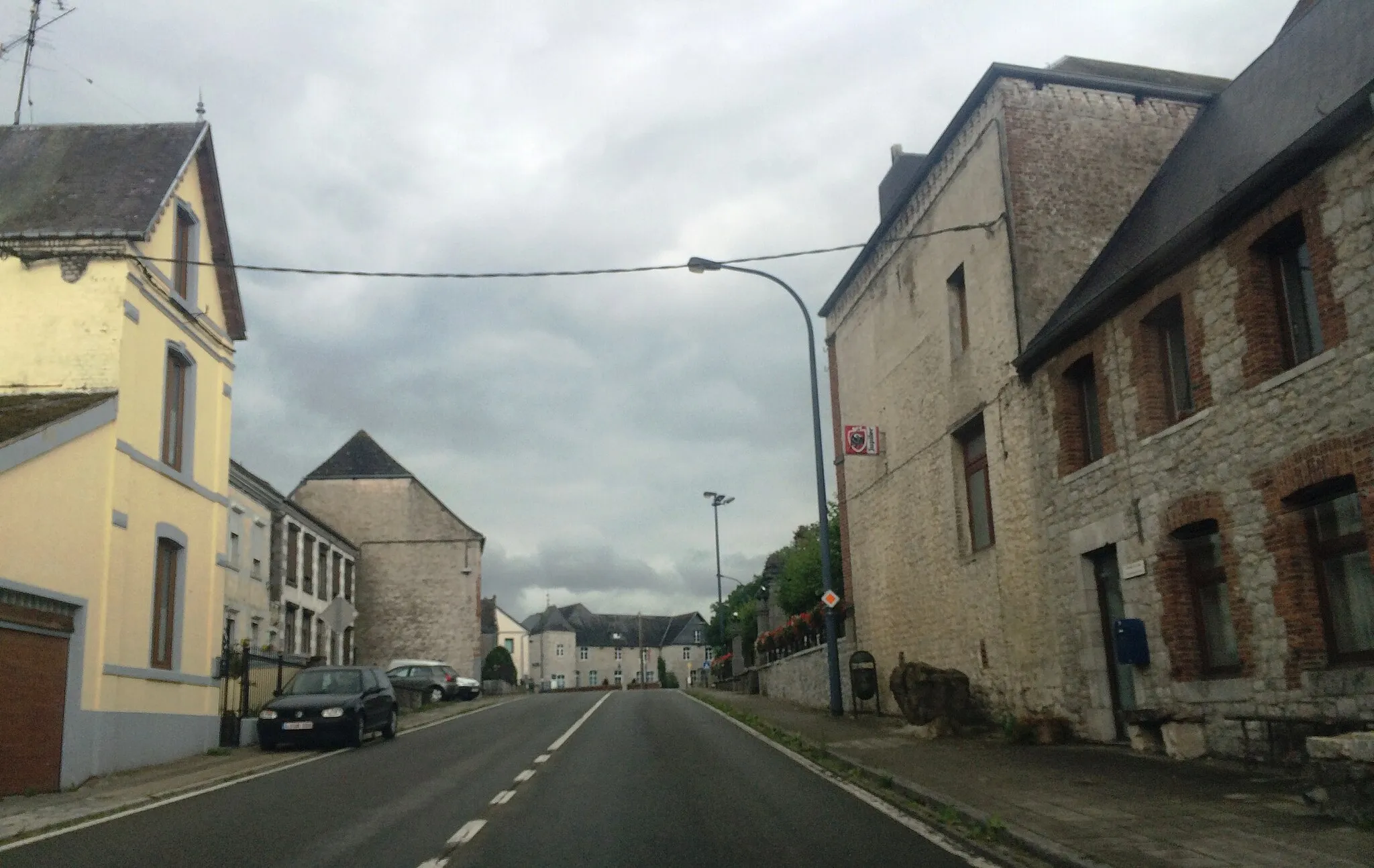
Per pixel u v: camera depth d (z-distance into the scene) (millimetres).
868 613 23188
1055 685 14992
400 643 49062
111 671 15070
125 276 16125
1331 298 9742
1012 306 16016
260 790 12430
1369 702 9438
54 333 15898
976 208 17359
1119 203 16328
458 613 49625
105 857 8227
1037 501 15398
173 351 18062
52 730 13516
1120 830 7887
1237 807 8609
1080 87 16750
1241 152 12711
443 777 13117
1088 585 14203
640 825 9062
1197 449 11766
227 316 20484
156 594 17188
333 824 9531
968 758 13070
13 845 9039
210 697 18578
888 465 21875
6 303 16000
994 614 16875
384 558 50031
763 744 16641
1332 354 9711
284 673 22156
